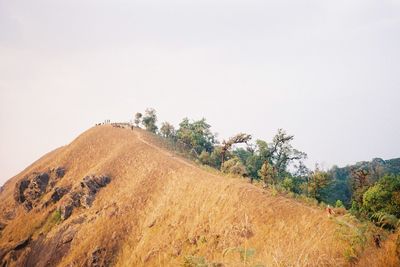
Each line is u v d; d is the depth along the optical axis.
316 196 54.25
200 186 53.72
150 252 45.72
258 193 43.66
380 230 19.08
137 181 64.81
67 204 65.94
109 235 53.50
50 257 55.72
